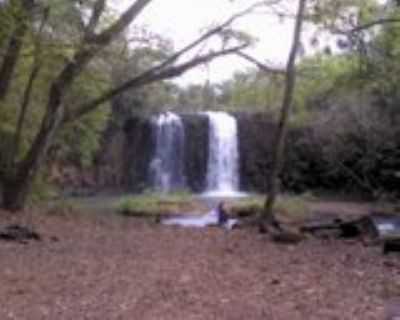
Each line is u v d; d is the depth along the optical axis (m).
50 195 24.84
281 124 19.06
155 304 8.76
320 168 35.56
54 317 7.98
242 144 39.09
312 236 16.81
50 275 10.47
